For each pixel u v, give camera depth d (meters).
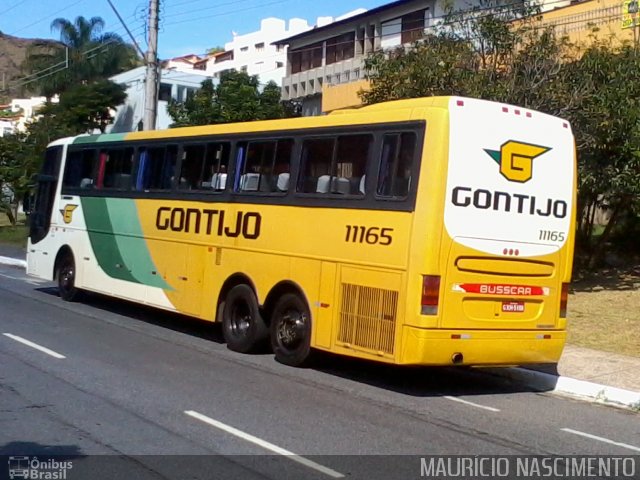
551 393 10.43
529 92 15.94
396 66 17.52
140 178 14.45
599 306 15.70
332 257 10.23
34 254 18.20
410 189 9.32
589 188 16.58
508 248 9.62
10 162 39.56
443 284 9.13
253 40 89.88
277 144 11.45
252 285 11.63
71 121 41.69
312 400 9.07
